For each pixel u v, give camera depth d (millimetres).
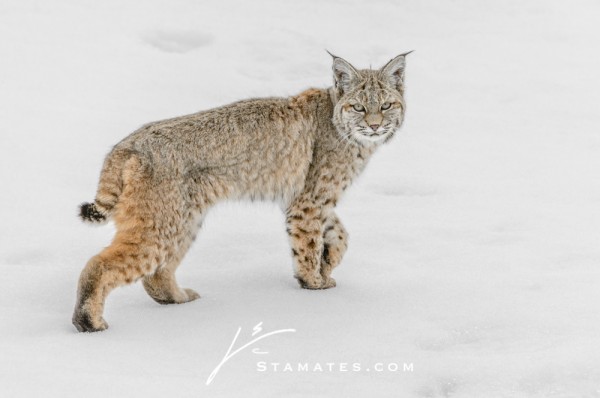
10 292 14852
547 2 39625
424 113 27094
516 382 11922
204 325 13914
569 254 17016
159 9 35031
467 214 19672
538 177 22078
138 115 24922
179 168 14633
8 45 29094
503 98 28672
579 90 29375
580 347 12672
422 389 11867
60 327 13688
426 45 33938
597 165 22922
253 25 34438
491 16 37906
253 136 15648
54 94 25859
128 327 13758
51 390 11195
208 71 28984
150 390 11344
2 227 18016
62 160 21641
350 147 16328
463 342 13484
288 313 14492
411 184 21641
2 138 22484
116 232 14250
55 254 16891
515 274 16016
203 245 17781
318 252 15984
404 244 17922
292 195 16172
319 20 36094
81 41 30359
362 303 14977
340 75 16219
